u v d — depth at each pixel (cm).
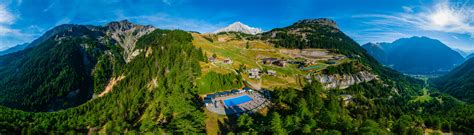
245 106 14350
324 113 12019
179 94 14838
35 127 19112
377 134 11025
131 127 14788
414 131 14075
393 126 14675
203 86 17038
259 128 10531
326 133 9900
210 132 11312
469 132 16775
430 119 17500
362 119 16000
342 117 12625
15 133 18862
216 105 14338
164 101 14700
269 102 15062
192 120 11206
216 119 12475
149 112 15300
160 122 12744
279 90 15975
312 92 15462
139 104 19925
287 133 10175
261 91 18262
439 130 17075
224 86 18075
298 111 12075
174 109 12925
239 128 11212
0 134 17600
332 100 15475
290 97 14412
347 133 10669
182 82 17425
